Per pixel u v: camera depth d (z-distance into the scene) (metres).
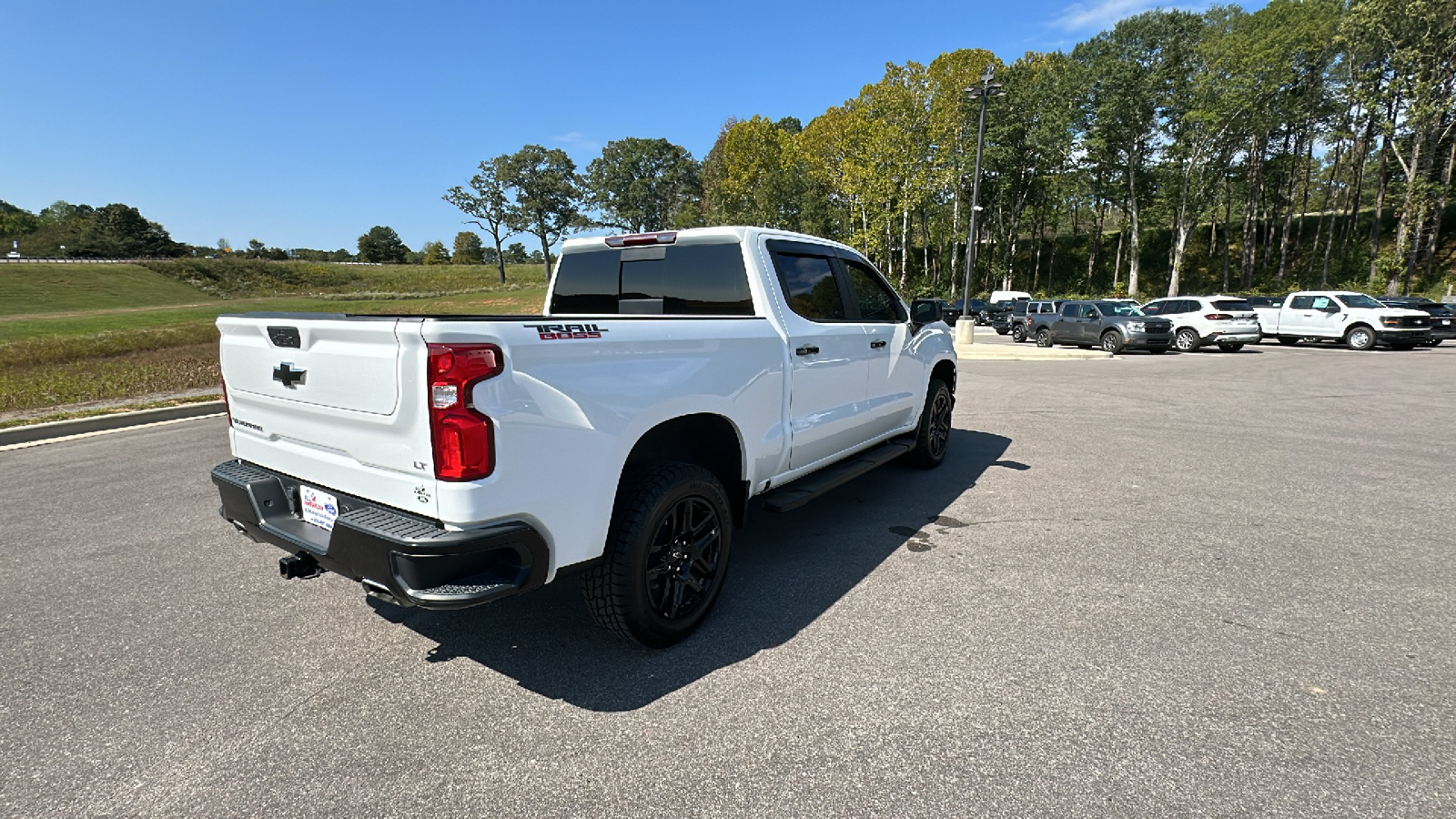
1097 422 8.22
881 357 4.68
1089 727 2.30
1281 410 9.05
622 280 4.17
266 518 2.78
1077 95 41.84
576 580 3.73
